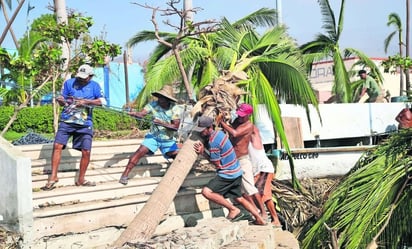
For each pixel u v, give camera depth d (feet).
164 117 25.88
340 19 58.65
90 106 24.12
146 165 28.25
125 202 23.09
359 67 81.46
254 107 31.91
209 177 28.37
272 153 36.01
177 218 25.08
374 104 44.86
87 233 21.80
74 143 24.43
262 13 41.91
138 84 86.84
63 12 44.80
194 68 40.11
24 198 20.12
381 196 29.76
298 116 40.01
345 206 30.63
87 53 34.73
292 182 34.53
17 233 20.12
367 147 37.58
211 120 23.68
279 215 33.06
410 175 30.78
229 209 24.47
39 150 26.68
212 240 19.08
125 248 17.79
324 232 30.32
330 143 43.39
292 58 33.94
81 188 23.81
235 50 34.88
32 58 34.35
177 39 33.22
